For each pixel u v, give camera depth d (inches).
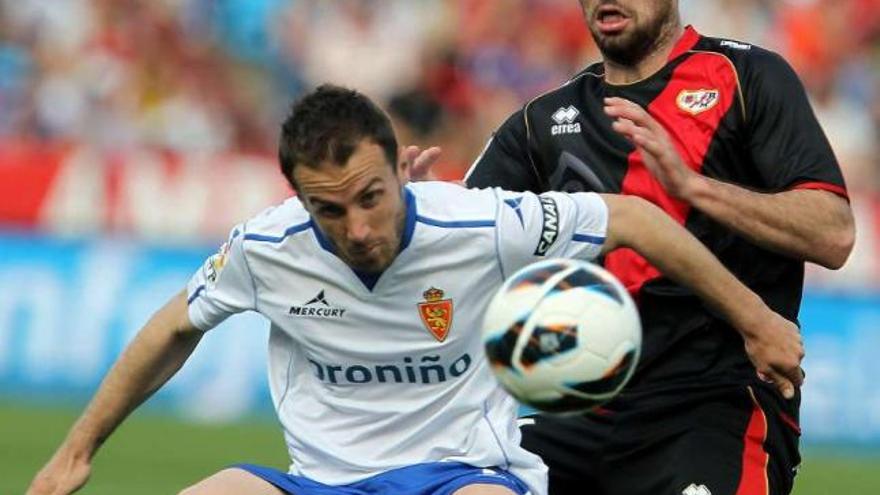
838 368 2069.4
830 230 850.8
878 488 1690.5
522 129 943.7
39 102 2453.2
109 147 2338.8
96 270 2161.7
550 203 776.9
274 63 2578.7
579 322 705.6
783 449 880.3
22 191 2188.7
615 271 890.1
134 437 1889.8
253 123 2536.9
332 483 801.6
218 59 2566.4
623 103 810.2
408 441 796.6
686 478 847.1
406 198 767.7
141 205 2185.0
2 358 2154.3
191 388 2156.7
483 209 770.8
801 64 2536.9
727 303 784.3
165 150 2303.2
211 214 2187.5
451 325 777.6
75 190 2190.0
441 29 2519.7
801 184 859.4
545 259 774.5
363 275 770.8
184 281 2149.4
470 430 793.6
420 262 767.1
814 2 2583.7
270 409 2143.2
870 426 2070.6
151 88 2492.6
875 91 2554.1
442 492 773.9
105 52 2487.7
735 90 884.6
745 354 882.8
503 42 2492.6
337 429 806.5
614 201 789.2
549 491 922.1
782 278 890.1
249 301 802.2
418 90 2369.6
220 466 1663.4
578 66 2556.6
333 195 719.7
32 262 2166.6
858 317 2084.2
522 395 716.7
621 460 891.4
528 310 708.0
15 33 2491.4
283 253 781.9
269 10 2618.1
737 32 2559.1
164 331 813.2
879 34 2613.2
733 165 887.1
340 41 2559.1
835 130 2493.8
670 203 882.1
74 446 813.9
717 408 872.9
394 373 791.1
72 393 2140.7
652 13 892.0
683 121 889.5
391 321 778.2
